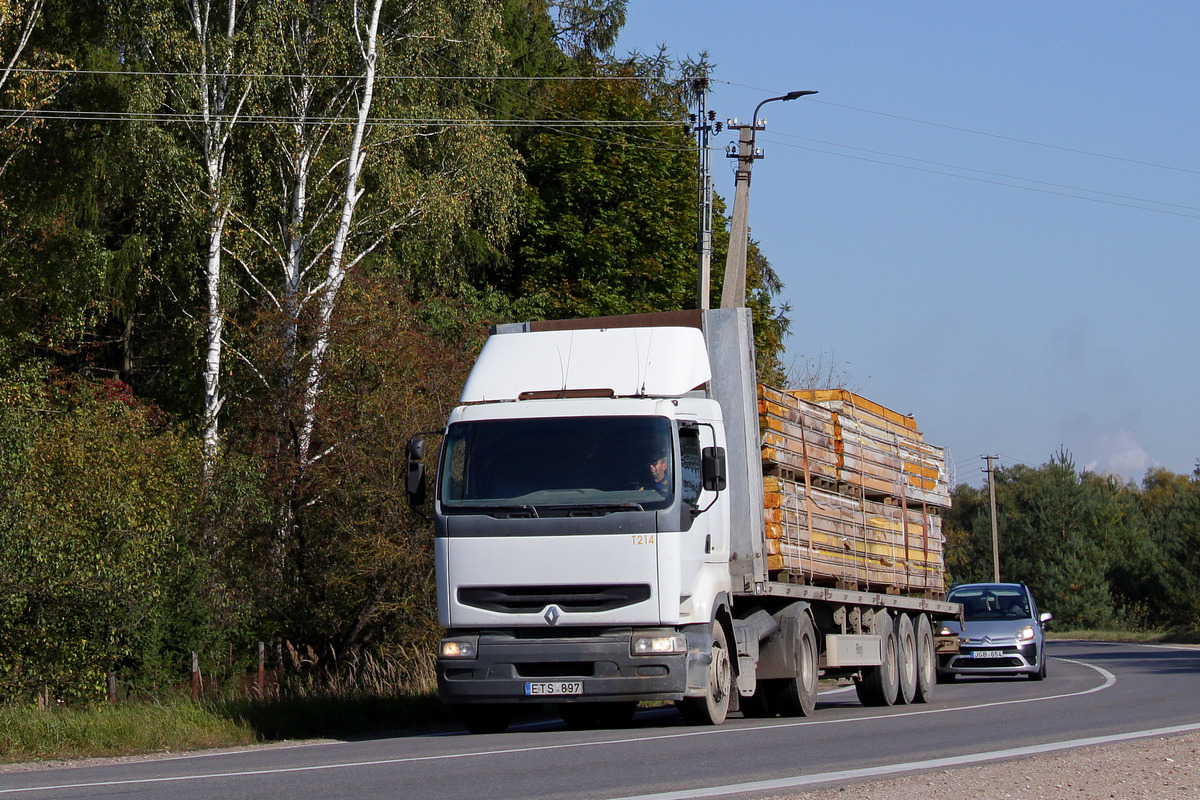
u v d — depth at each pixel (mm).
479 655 20656
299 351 33000
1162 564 124562
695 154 66250
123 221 53500
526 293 61469
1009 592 45531
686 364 22547
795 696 25312
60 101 49625
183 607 32469
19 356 46688
